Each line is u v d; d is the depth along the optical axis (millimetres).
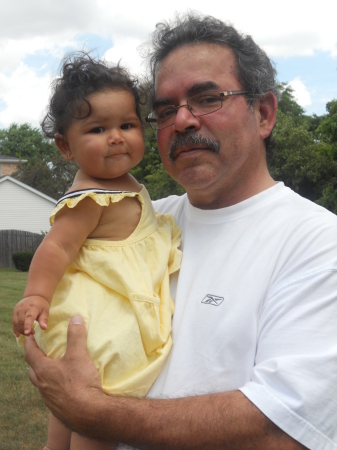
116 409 1597
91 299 1804
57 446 1975
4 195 29406
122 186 2041
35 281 1769
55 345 1779
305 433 1434
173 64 2100
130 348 1740
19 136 66688
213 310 1795
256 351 1688
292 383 1459
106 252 1889
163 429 1535
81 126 1960
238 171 2064
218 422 1492
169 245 2064
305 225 1808
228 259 1900
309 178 22922
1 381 5957
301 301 1622
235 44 2098
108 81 1970
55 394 1688
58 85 2023
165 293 1925
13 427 4871
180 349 1805
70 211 1869
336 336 1541
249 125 2084
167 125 2129
